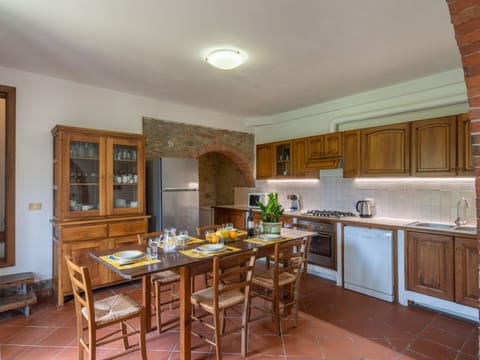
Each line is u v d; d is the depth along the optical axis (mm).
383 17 2256
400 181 3898
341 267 3779
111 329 2668
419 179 3703
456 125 3109
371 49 2809
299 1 2053
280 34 2514
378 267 3381
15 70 3320
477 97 1518
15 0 2016
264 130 5875
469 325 2746
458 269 2842
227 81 3688
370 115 4141
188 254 2312
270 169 5309
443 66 3238
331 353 2307
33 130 3445
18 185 3350
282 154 5199
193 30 2439
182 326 2145
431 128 3299
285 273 2971
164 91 4102
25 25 2350
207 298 2305
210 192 7191
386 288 3309
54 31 2449
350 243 3668
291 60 3051
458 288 2838
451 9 1522
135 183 3740
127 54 2896
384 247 3332
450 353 2305
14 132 3324
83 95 3809
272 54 2900
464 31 1499
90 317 1838
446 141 3182
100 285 3363
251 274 2297
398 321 2832
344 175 4172
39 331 2623
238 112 5355
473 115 1537
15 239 3326
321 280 3992
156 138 4547
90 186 3432
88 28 2404
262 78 3584
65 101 3666
